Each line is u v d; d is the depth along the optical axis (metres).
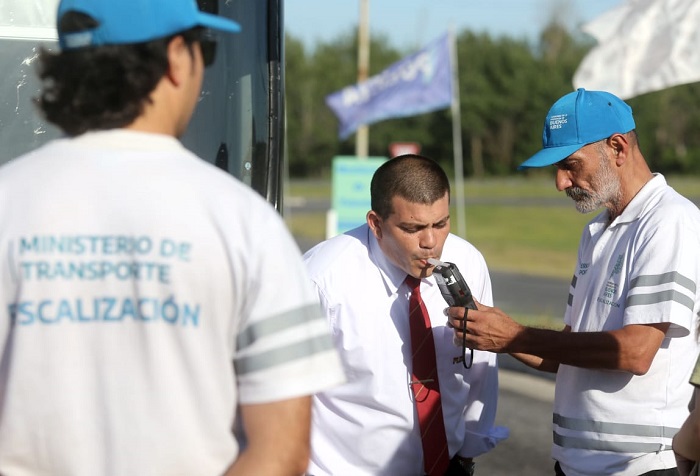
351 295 3.13
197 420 1.72
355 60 73.06
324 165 71.56
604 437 3.22
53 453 1.72
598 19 6.05
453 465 3.39
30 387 1.72
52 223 1.73
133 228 1.72
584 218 33.84
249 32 4.38
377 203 3.08
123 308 1.72
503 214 35.09
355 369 3.12
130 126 1.80
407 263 3.07
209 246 1.72
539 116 65.75
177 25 1.79
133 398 1.71
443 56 16.80
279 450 1.73
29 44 4.11
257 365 1.74
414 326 3.15
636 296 3.12
